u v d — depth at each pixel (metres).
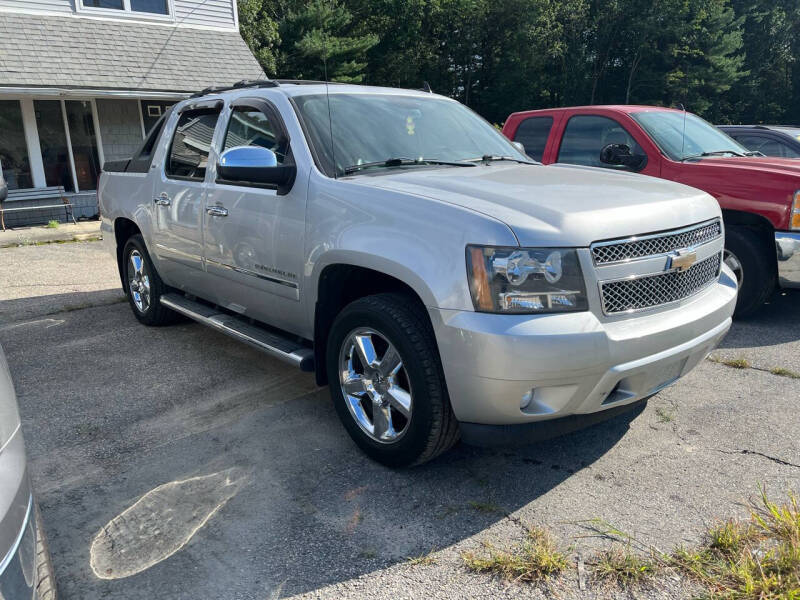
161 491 2.93
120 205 5.36
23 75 12.12
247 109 3.96
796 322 5.50
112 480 3.03
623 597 2.22
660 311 2.82
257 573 2.37
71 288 7.17
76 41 13.17
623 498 2.83
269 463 3.17
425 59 40.53
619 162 5.72
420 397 2.77
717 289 3.26
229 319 4.26
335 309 3.37
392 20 38.09
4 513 1.42
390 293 3.02
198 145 4.39
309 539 2.56
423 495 2.87
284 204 3.46
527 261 2.50
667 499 2.82
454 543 2.53
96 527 2.66
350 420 3.21
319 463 3.17
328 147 3.46
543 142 6.81
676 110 6.68
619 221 2.68
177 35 14.62
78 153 13.98
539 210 2.66
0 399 1.64
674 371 2.95
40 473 3.10
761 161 5.57
